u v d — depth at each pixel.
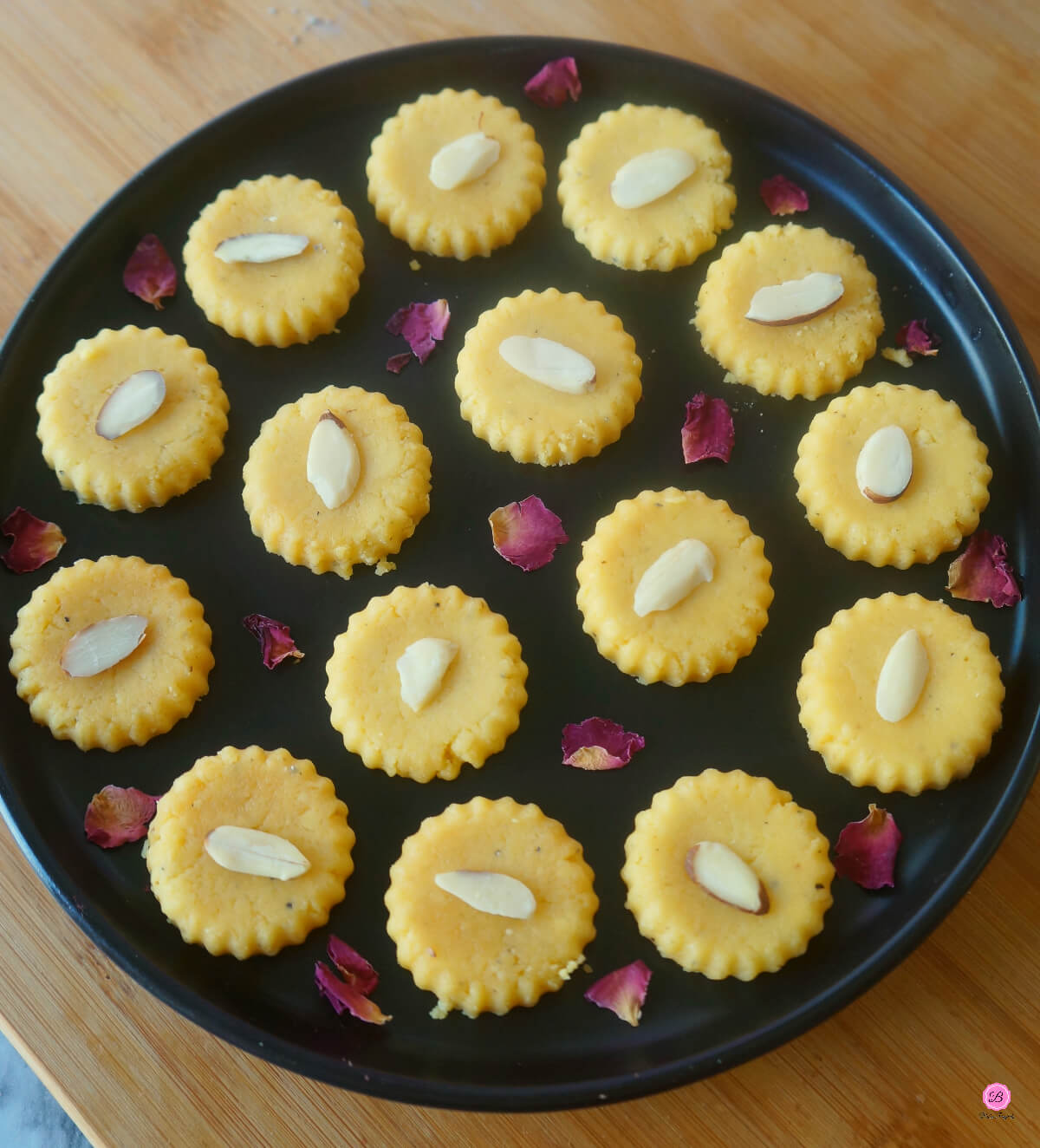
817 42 0.39
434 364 0.34
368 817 0.30
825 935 0.29
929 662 0.31
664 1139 0.29
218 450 0.33
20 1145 0.39
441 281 0.35
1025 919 0.31
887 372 0.34
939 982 0.30
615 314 0.35
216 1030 0.27
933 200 0.37
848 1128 0.29
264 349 0.35
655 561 0.32
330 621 0.32
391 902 0.29
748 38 0.39
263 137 0.37
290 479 0.32
